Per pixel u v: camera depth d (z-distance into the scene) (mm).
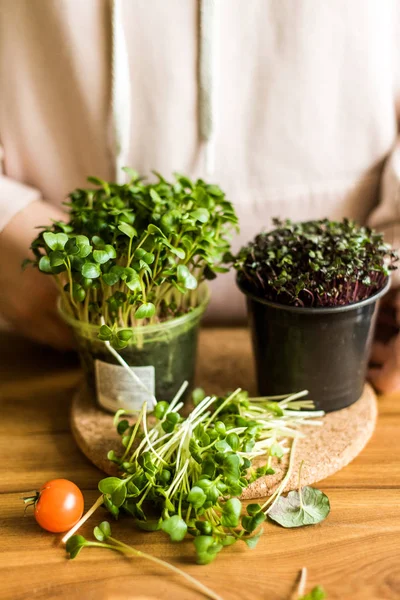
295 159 946
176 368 788
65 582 581
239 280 790
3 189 917
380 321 936
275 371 783
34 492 698
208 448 646
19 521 659
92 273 625
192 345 803
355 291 717
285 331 736
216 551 584
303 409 800
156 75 876
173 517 580
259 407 775
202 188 740
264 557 604
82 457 760
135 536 635
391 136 950
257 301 740
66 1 827
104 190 793
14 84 905
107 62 867
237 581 577
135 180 815
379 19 856
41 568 598
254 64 877
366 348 777
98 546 623
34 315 940
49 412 854
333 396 781
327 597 555
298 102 898
